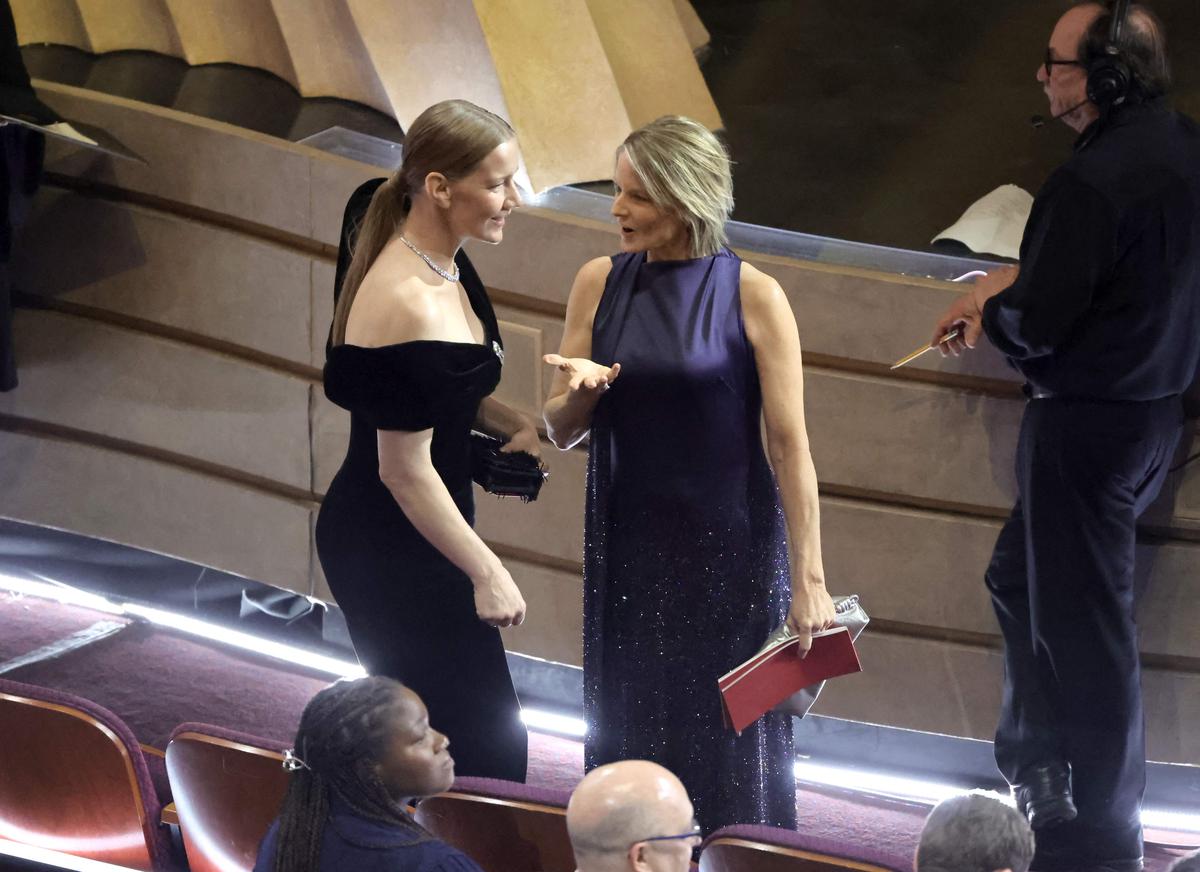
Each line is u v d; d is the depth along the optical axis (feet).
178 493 53.52
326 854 26.55
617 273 34.76
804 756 48.80
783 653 33.73
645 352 33.76
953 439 44.45
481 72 48.49
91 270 52.26
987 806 25.38
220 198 50.06
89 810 34.35
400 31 49.21
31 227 52.31
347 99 53.98
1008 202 49.47
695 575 34.71
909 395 44.27
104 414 53.67
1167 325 37.37
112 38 58.03
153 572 55.11
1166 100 37.96
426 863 26.27
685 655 35.35
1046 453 38.91
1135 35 37.47
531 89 48.55
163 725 48.06
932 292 43.24
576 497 48.26
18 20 58.44
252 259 50.26
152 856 34.63
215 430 52.42
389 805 27.04
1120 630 39.68
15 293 53.52
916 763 48.06
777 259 44.52
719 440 33.94
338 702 27.22
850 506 45.75
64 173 51.37
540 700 51.13
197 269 51.08
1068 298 36.45
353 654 52.54
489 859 31.50
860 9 67.51
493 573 33.37
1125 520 39.19
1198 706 45.29
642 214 33.42
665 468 34.17
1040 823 40.96
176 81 55.06
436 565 34.50
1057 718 41.86
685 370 33.42
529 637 50.03
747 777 36.19
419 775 27.30
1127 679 39.99
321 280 49.34
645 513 34.58
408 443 32.19
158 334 52.54
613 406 34.30
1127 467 38.50
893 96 59.36
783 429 33.50
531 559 49.62
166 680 51.03
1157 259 36.65
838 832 45.65
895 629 46.80
